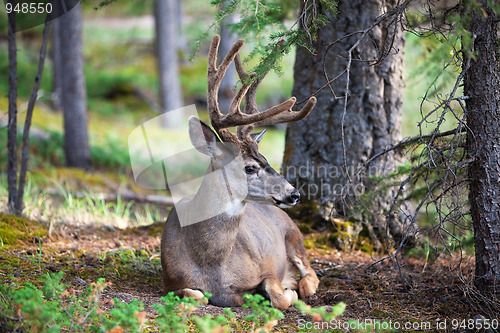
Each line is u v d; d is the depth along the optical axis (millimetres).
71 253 8195
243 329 5777
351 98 9336
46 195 12195
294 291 7098
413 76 8406
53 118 21547
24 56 27859
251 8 6262
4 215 8891
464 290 6449
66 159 17156
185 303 5004
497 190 6359
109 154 18328
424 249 8680
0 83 24094
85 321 5211
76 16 16672
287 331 5875
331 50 9195
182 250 6609
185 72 31562
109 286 6949
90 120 24562
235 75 24391
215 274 6578
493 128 6320
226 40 20125
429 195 6801
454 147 6520
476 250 6582
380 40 9000
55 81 23734
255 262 6875
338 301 6996
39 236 8711
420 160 7137
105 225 10383
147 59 32812
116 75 29688
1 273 6875
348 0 8984
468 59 6039
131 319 4594
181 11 31250
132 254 8336
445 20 6082
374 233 9422
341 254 9133
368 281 7656
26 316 4883
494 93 6305
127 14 32219
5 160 15984
